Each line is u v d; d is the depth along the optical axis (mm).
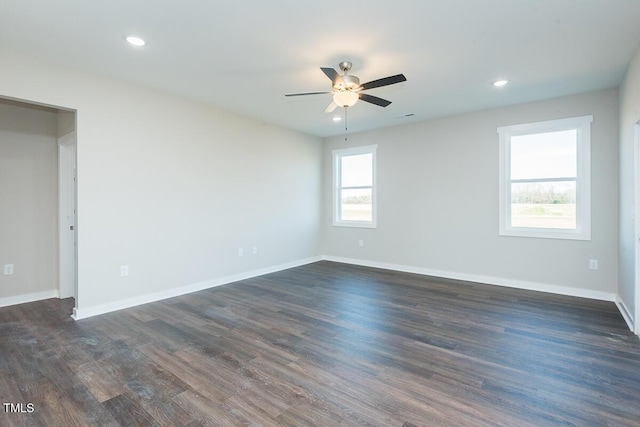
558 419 1855
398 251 5820
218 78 3611
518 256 4660
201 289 4578
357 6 2307
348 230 6477
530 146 4602
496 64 3250
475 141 4957
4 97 2977
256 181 5375
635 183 3021
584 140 4125
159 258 4121
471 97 4250
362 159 6336
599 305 3842
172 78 3627
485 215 4914
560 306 3814
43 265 4152
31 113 4047
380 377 2307
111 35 2699
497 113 4746
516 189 4715
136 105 3852
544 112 4379
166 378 2295
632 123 3107
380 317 3488
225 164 4879
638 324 2971
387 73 3459
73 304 3930
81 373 2357
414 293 4383
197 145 4496
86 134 3473
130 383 2232
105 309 3645
